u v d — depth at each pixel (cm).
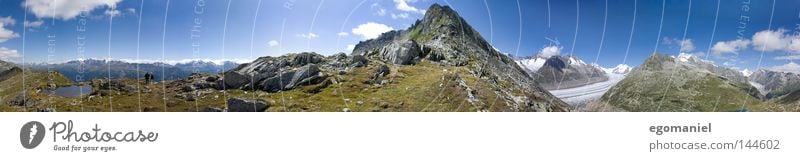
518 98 5384
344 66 6444
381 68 6216
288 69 5916
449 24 9300
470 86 5241
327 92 5356
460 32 9250
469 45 8719
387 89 5384
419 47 7794
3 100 4634
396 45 7544
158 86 5134
